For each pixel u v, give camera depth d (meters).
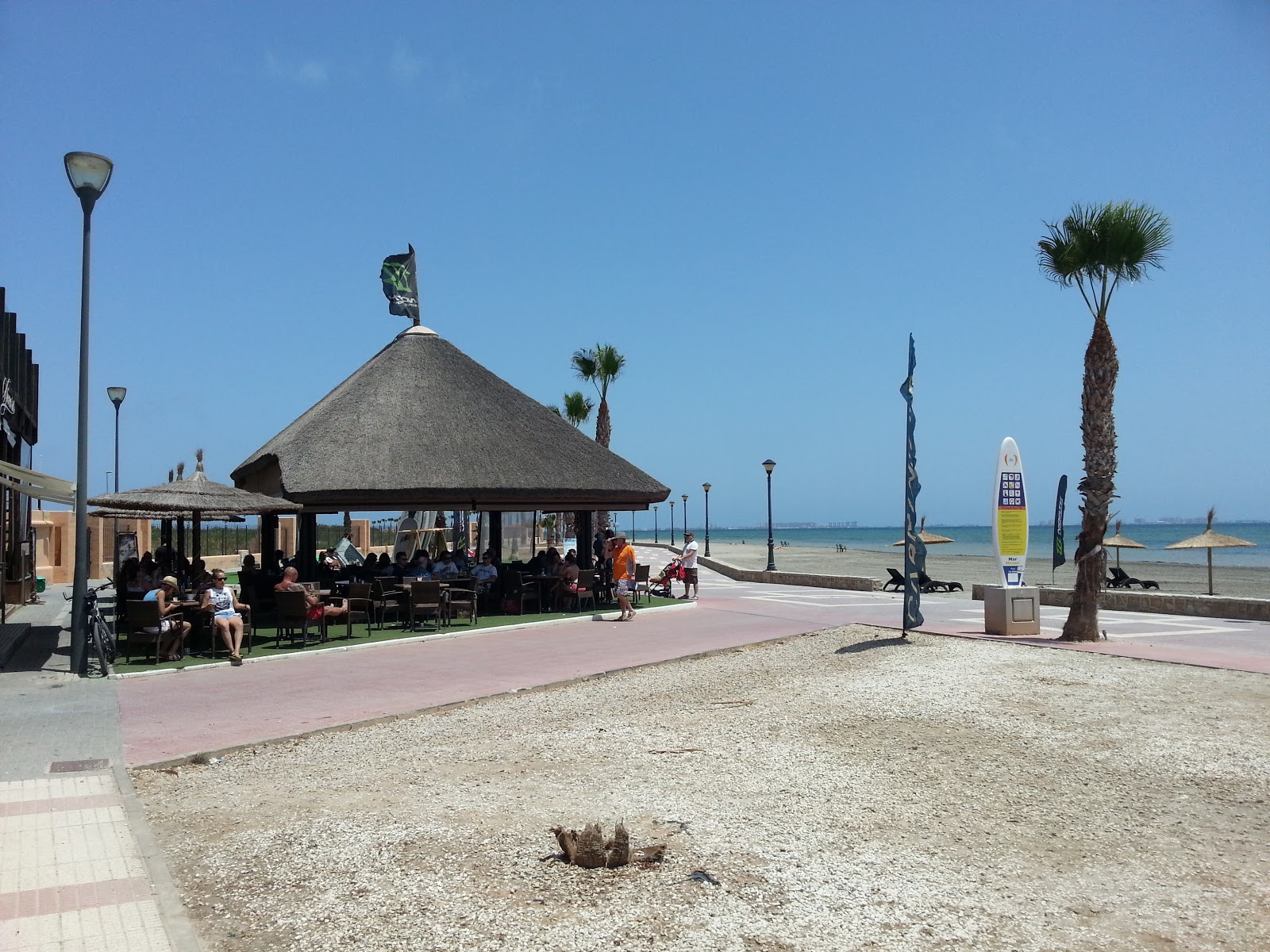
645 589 23.02
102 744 8.95
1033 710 9.90
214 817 6.66
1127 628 17.41
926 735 8.88
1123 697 10.54
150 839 6.03
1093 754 8.11
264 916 4.84
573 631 17.66
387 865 5.52
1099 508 15.02
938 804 6.74
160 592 13.99
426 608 17.38
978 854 5.73
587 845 5.43
